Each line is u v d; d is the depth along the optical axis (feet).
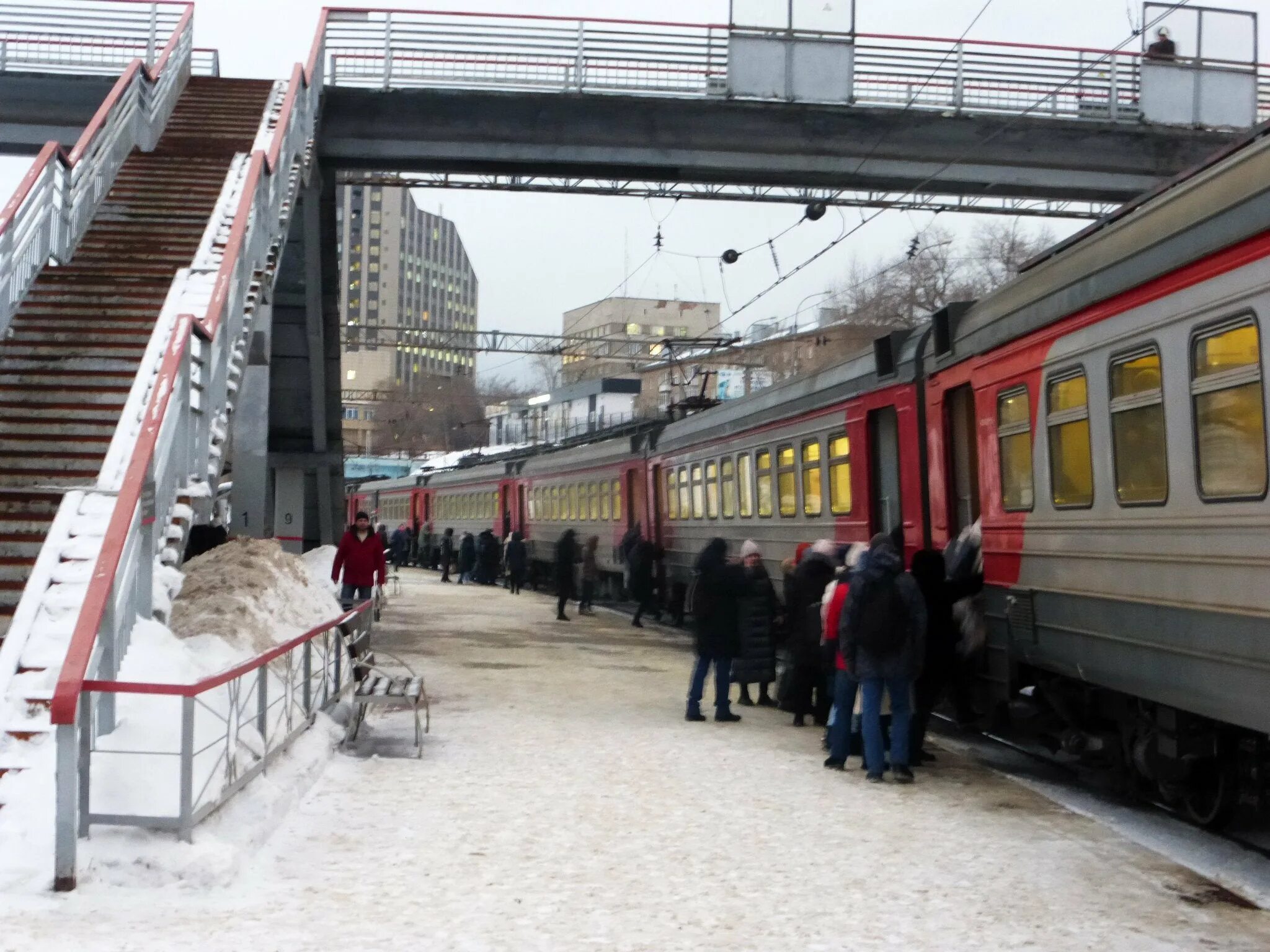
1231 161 21.86
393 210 514.68
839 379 46.55
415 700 30.73
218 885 18.54
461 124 69.56
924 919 18.16
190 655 26.76
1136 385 24.85
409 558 156.35
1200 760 24.57
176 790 20.62
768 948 16.75
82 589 25.75
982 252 159.33
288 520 92.43
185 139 61.00
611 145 69.97
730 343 96.53
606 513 87.45
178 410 31.27
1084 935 17.54
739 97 68.69
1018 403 30.81
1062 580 28.19
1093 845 22.80
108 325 40.16
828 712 37.01
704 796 26.53
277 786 23.99
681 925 17.69
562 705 39.96
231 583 37.22
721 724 37.06
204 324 34.65
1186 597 22.94
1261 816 26.20
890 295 160.35
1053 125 70.23
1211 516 22.02
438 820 23.71
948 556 35.50
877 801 26.50
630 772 28.89
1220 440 21.85
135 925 16.56
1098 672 26.53
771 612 42.01
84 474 32.32
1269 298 20.34
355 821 23.49
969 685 33.58
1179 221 23.20
